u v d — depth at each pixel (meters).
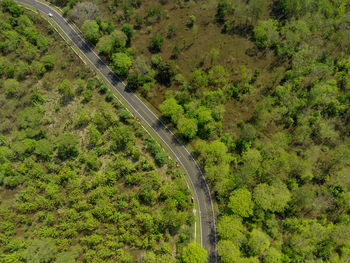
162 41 111.44
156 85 105.75
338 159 85.94
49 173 87.56
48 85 101.94
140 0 123.00
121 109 98.00
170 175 89.25
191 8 120.56
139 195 84.38
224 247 74.00
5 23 106.31
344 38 100.00
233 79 105.50
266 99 97.44
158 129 97.69
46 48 108.31
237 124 98.50
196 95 101.38
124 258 74.88
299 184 88.00
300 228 78.25
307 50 101.44
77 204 81.38
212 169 84.06
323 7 108.56
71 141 88.31
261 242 73.31
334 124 93.31
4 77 101.50
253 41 112.06
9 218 79.62
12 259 72.38
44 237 77.31
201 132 94.88
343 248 76.38
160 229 80.00
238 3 119.06
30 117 92.50
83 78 105.31
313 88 93.75
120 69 102.50
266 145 91.31
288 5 110.06
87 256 74.56
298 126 93.69
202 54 111.19
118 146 90.81
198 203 87.62
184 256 73.69
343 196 82.00
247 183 82.88
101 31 113.25
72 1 115.62
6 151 86.12
